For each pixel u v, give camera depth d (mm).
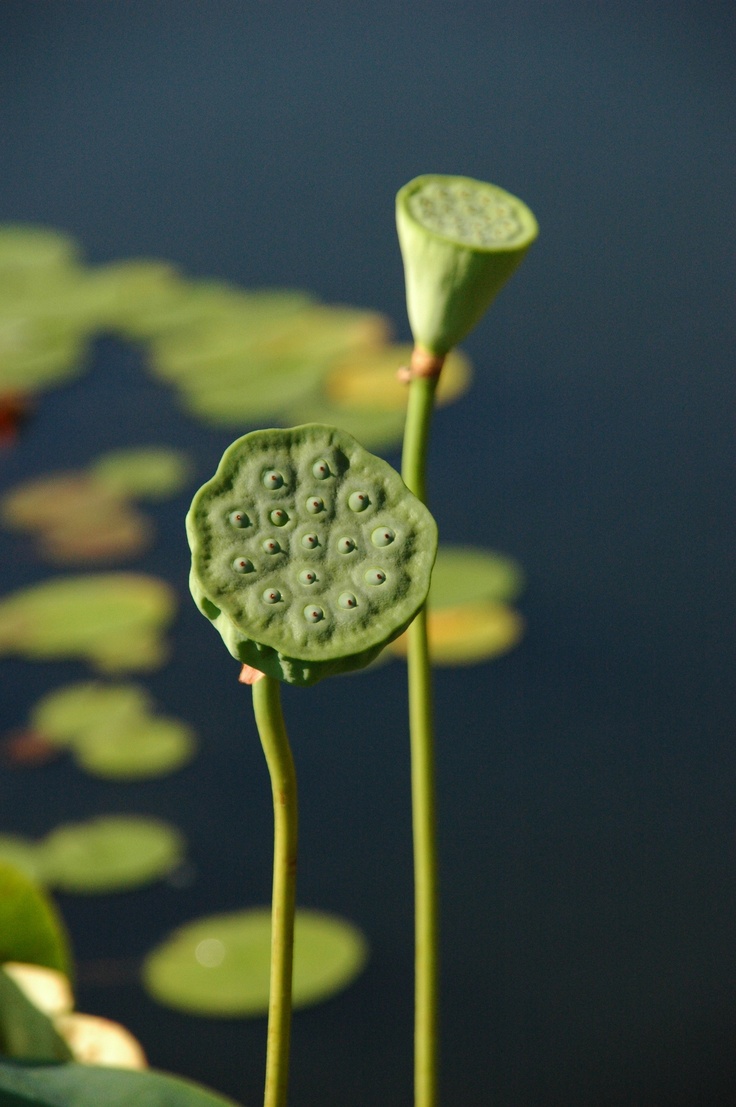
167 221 11625
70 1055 1896
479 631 6551
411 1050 4582
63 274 10992
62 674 6500
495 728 6016
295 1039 4621
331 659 1591
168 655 6641
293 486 1621
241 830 5566
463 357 8984
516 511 7414
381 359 9312
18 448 8430
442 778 5781
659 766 5770
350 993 4797
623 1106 4293
